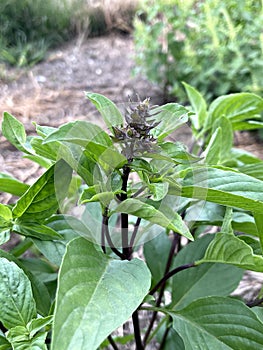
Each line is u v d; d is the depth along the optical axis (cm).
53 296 20
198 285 20
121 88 75
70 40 95
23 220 16
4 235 17
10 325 14
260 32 64
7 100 64
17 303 14
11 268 14
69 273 12
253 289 32
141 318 30
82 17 99
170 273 18
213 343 15
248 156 26
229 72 65
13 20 87
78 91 71
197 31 72
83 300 12
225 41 67
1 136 50
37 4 90
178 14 72
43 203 16
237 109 23
